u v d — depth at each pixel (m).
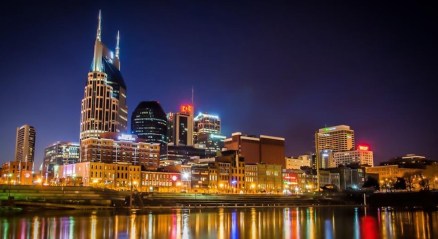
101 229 108.56
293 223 132.75
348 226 124.06
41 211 176.00
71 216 149.62
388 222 137.50
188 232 106.69
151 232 105.12
